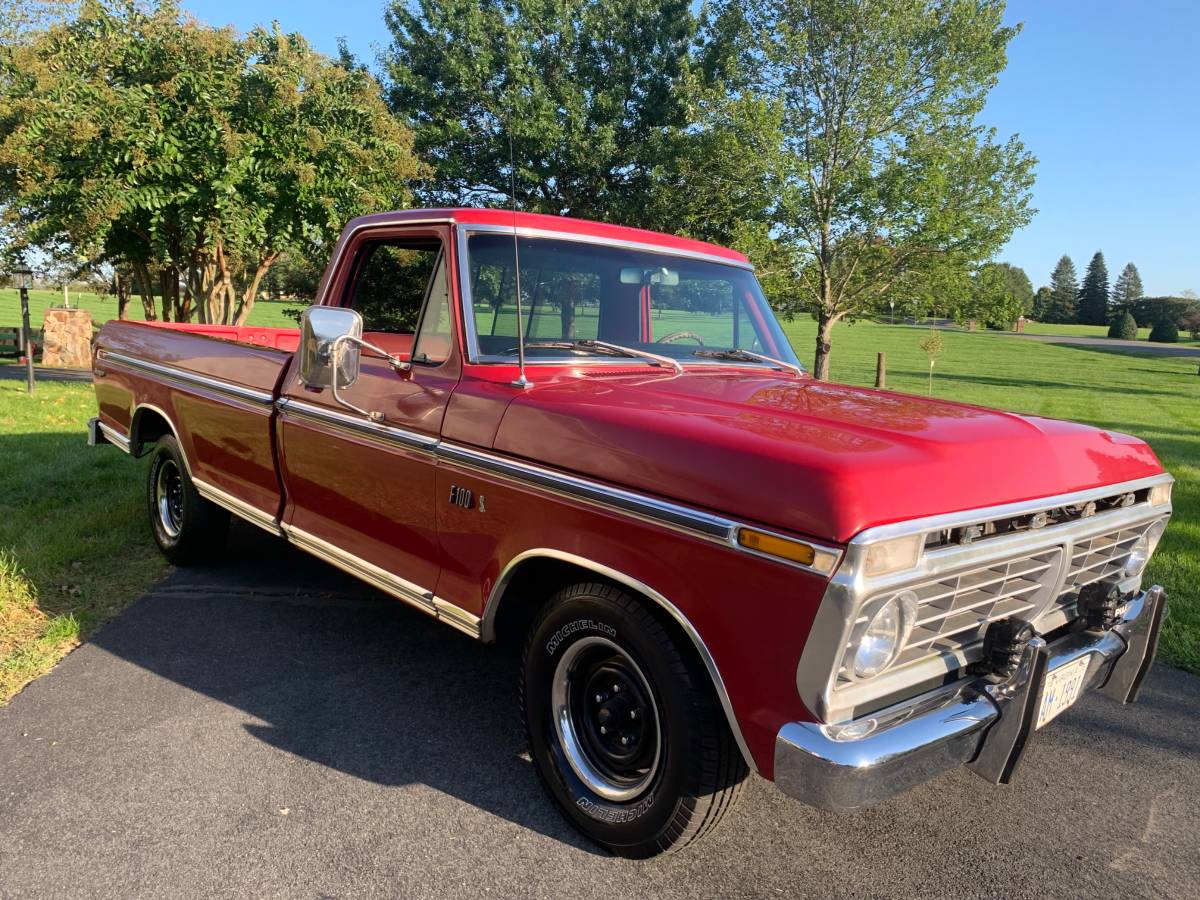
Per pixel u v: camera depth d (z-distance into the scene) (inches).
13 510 231.1
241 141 449.1
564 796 107.3
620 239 140.2
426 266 134.7
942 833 112.0
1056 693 100.0
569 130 776.9
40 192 449.1
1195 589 205.0
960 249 637.3
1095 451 107.2
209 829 105.7
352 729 131.6
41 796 111.0
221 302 553.3
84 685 142.8
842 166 665.0
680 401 106.2
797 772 79.9
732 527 83.4
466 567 116.1
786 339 159.2
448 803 113.5
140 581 194.1
